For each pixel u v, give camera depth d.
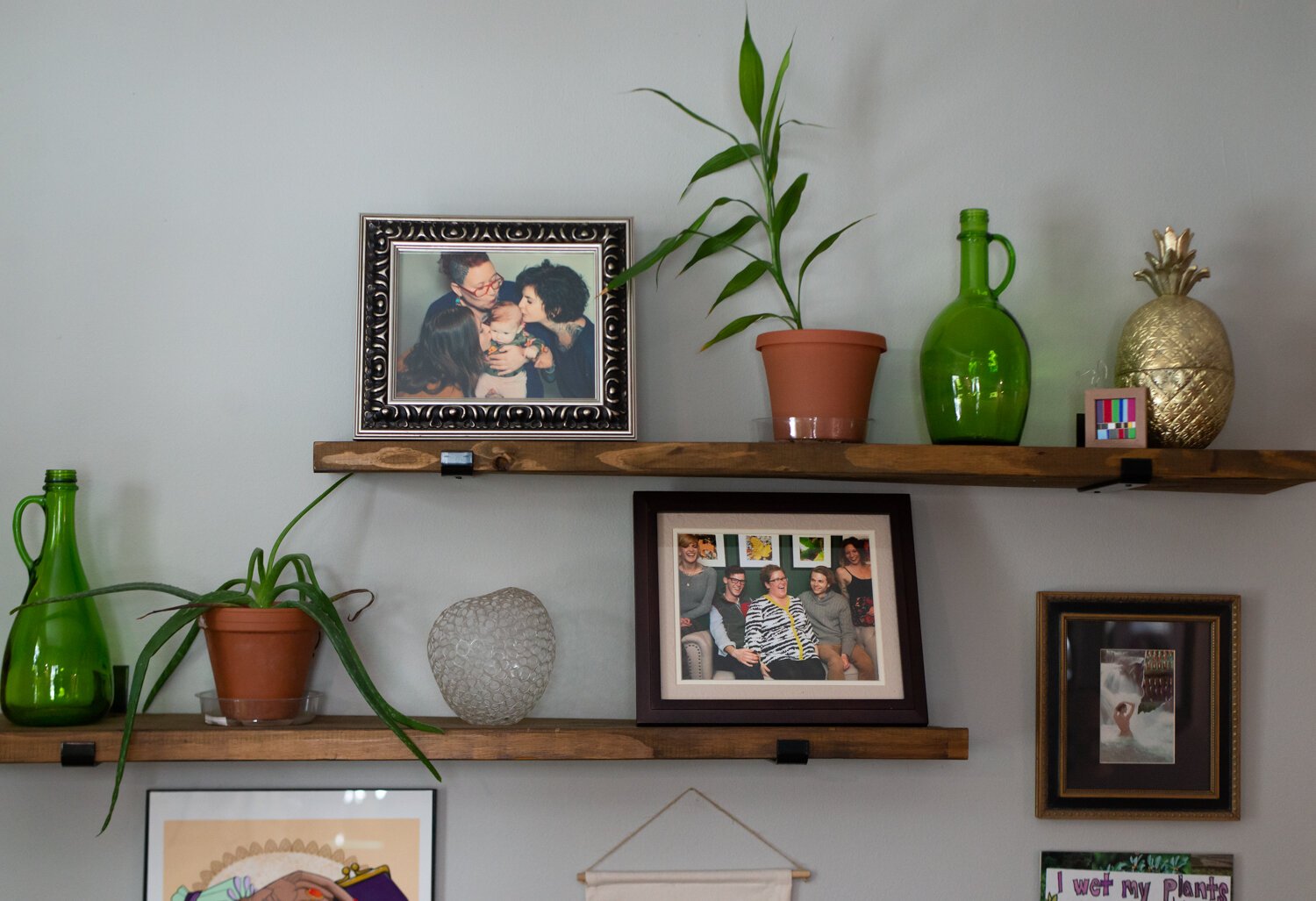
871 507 1.47
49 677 1.33
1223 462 1.38
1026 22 1.58
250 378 1.49
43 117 1.48
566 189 1.53
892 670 1.40
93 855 1.43
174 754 1.29
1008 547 1.54
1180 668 1.52
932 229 1.56
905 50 1.57
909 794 1.50
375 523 1.49
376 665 1.48
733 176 1.55
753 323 1.50
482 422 1.40
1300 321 1.58
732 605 1.41
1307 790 1.53
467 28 1.54
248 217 1.50
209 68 1.51
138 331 1.48
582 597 1.50
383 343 1.41
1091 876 1.50
